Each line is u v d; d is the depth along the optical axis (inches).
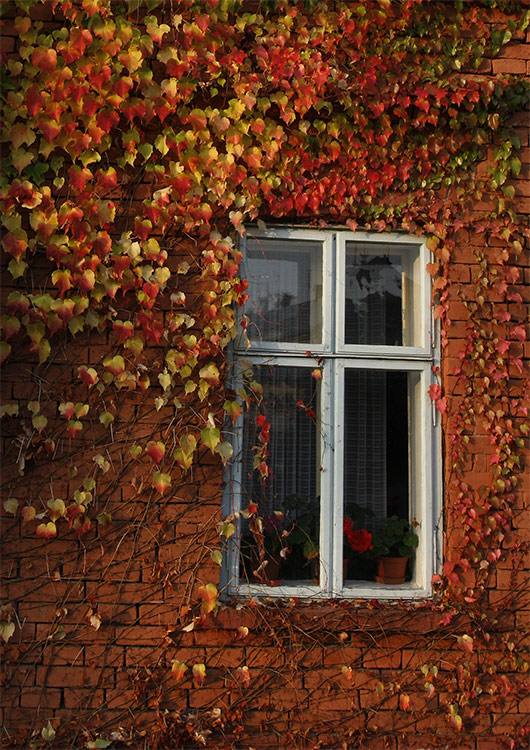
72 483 169.3
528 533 177.8
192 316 173.5
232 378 175.6
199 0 177.2
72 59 170.7
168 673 167.2
